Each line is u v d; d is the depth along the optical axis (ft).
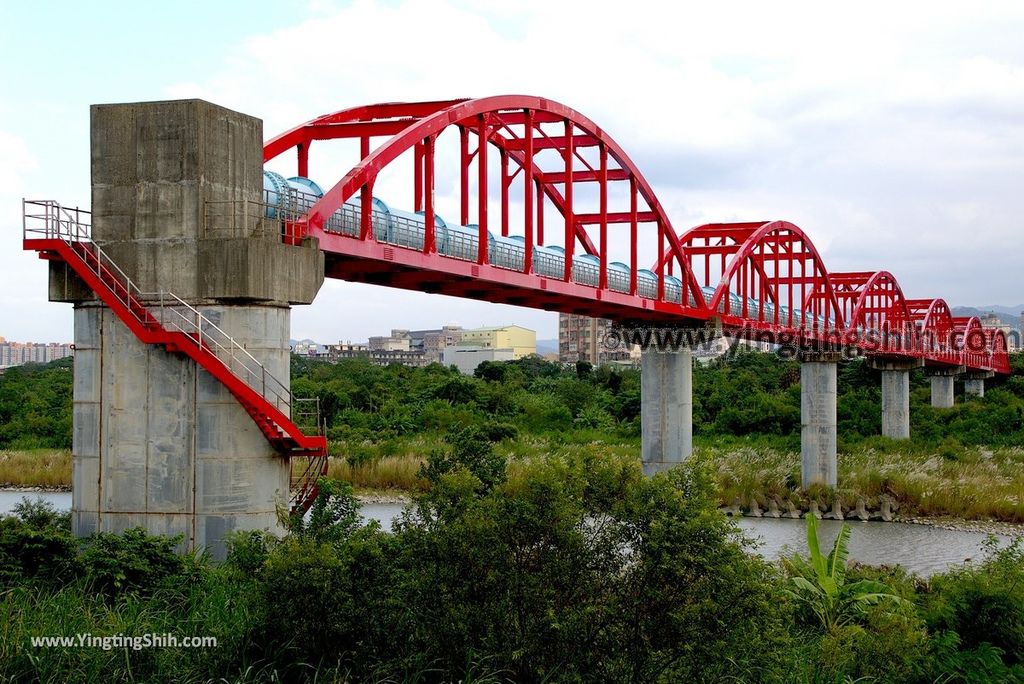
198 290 82.53
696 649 58.70
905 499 213.66
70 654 57.98
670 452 200.64
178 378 83.87
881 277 325.42
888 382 307.99
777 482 223.51
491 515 60.29
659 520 59.26
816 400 233.76
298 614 59.88
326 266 105.29
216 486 83.10
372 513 187.42
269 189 91.86
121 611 67.36
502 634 58.95
